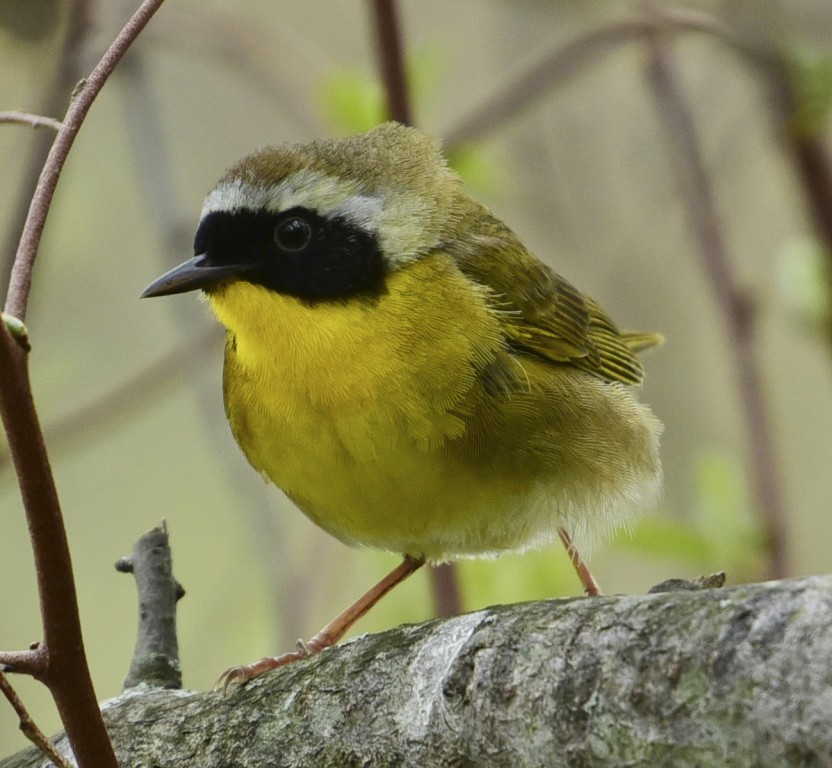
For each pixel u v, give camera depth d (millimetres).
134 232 15750
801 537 14711
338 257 8352
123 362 15531
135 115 11766
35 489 5148
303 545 11820
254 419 8594
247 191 8367
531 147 13602
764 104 11352
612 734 4828
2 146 13133
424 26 16344
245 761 6027
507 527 8758
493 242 9344
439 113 15117
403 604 11602
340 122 11836
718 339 15398
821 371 16359
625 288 13711
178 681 7391
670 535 10312
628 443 9383
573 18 14297
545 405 8461
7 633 14500
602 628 5012
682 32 11539
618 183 14711
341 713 5816
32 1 10977
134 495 15883
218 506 15836
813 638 4391
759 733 4406
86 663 5477
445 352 8219
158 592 7609
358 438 8219
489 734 5227
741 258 15086
